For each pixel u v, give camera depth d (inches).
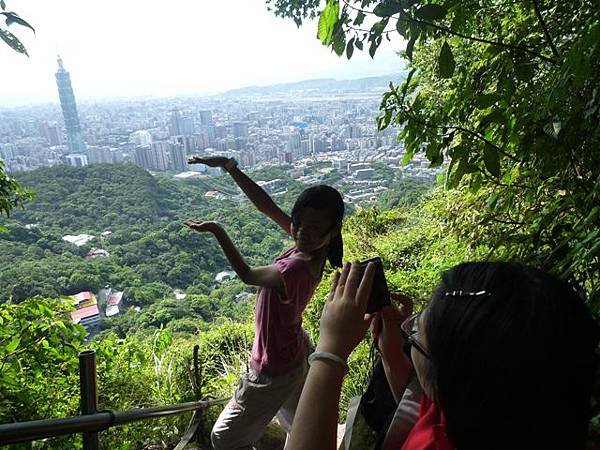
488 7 82.2
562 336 21.3
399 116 71.6
